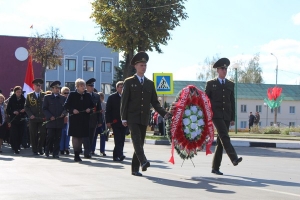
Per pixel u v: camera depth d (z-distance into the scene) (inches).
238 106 2866.6
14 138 685.9
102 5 1192.2
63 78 2719.0
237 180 418.3
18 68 2361.0
